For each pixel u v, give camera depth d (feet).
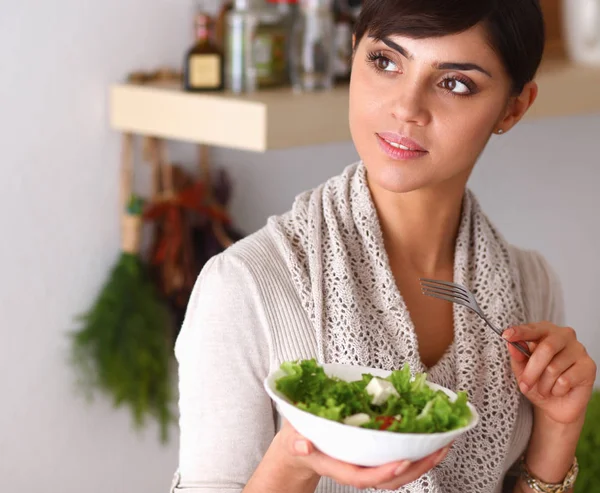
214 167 6.23
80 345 5.72
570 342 3.31
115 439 6.04
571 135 8.10
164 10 5.78
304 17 5.32
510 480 3.74
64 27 5.35
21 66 5.22
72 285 5.70
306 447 2.36
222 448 3.10
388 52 2.95
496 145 7.62
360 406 2.39
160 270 5.90
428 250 3.46
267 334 3.12
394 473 2.28
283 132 4.87
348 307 3.21
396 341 3.26
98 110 5.61
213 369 3.10
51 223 5.53
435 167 2.99
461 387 3.36
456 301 3.25
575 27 6.66
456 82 2.96
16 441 5.61
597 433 6.02
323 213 3.40
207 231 6.01
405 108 2.90
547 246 8.21
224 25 5.39
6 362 5.49
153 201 5.91
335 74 5.57
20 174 5.34
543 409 3.43
